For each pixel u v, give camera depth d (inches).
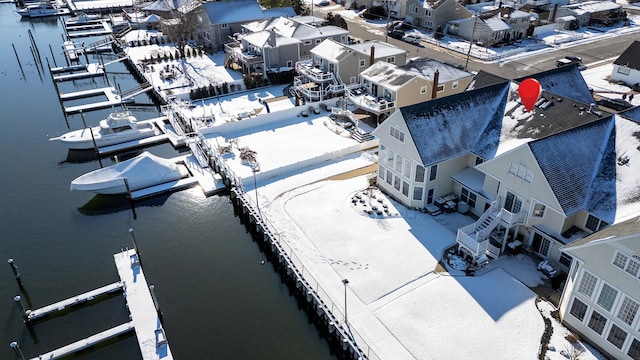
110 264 1401.3
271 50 2630.4
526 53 3122.5
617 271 927.0
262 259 1424.7
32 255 1440.7
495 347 1045.8
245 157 1828.2
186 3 3531.0
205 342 1137.4
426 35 3496.6
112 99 2588.6
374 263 1306.6
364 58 2365.9
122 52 3363.7
